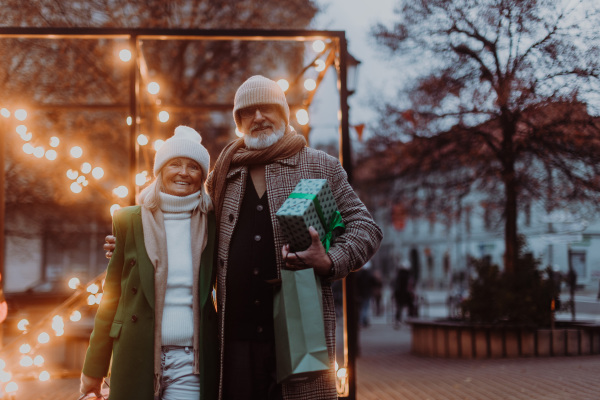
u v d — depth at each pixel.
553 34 7.88
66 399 6.44
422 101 10.65
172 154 2.84
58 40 10.66
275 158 2.79
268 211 2.76
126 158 13.33
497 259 30.38
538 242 22.23
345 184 2.84
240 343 2.67
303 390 2.58
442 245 39.47
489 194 11.96
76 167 5.86
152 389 2.63
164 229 2.79
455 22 9.00
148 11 11.55
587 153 9.08
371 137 12.67
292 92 10.91
